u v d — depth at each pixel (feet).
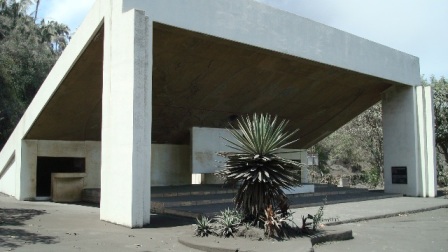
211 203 43.37
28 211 38.11
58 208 41.81
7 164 58.59
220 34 38.75
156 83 45.06
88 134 53.47
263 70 48.42
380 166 89.40
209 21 38.01
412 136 61.11
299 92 55.93
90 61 40.50
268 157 25.93
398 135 62.69
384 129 64.44
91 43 37.99
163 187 54.85
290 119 62.85
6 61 92.17
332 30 49.65
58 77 42.80
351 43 51.88
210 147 56.39
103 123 33.73
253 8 41.60
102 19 35.14
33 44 119.34
